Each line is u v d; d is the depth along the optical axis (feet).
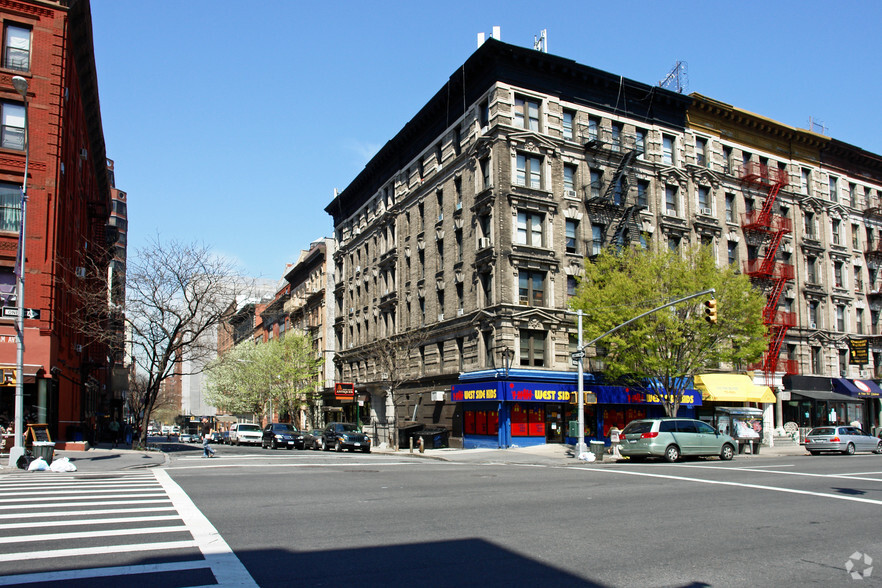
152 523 32.78
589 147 124.26
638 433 87.92
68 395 110.52
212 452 97.19
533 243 118.32
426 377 138.21
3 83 90.48
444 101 134.10
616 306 106.73
